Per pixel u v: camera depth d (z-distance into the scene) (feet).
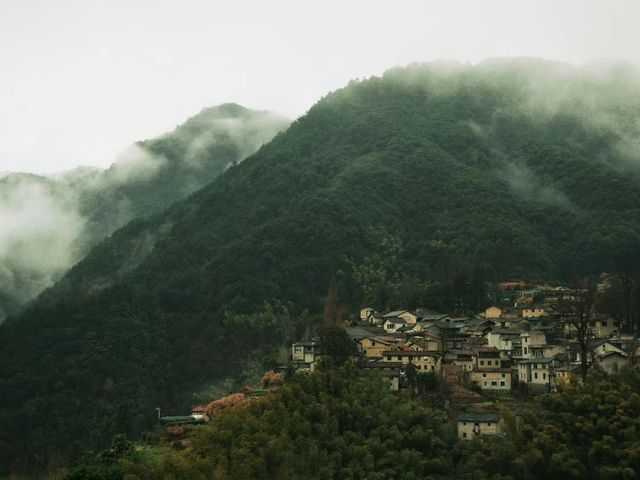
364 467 462.19
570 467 455.22
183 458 435.12
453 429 508.53
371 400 524.11
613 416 474.90
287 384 547.49
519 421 492.13
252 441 451.12
